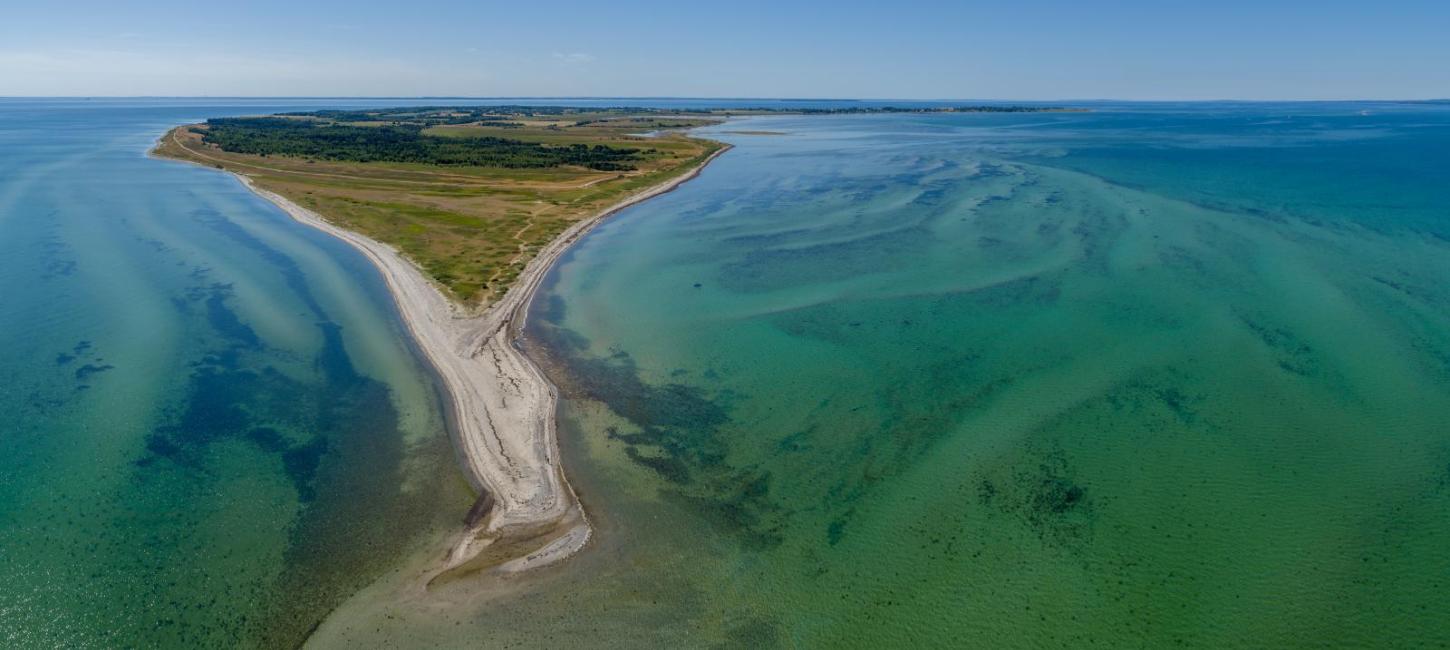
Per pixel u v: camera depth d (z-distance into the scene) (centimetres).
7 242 5438
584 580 2100
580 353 3531
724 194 7744
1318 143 12238
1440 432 2691
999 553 2197
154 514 2347
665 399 3077
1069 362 3312
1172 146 11875
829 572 2136
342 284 4547
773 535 2275
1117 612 1995
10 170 9044
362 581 2094
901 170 9156
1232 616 1973
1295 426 2759
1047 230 5588
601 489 2488
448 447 2723
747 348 3550
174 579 2089
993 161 9838
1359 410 2848
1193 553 2177
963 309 3984
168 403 3033
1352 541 2200
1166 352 3369
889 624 1977
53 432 2798
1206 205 6306
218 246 5409
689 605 2027
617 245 5591
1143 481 2484
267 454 2677
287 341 3662
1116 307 3934
